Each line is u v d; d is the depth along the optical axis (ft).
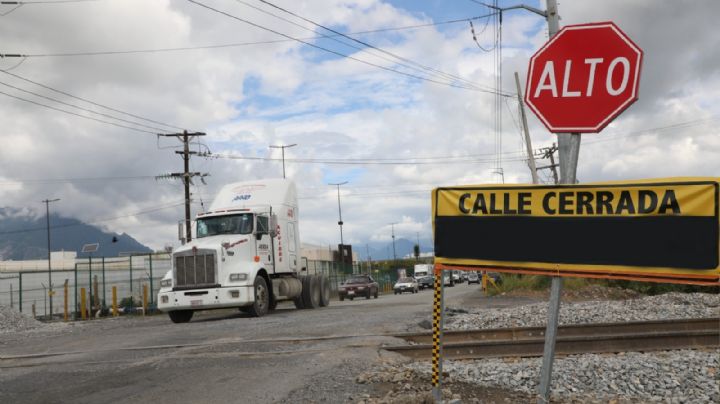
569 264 19.77
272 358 33.09
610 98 18.58
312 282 80.28
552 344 19.84
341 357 32.91
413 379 27.99
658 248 18.69
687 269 18.30
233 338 41.37
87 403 25.05
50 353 39.24
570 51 19.07
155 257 123.24
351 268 215.72
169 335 45.47
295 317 58.18
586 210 19.67
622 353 35.24
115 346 40.65
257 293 63.52
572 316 51.24
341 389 26.21
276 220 69.10
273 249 70.64
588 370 29.89
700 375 29.09
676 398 25.57
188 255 61.93
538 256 20.20
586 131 18.95
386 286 244.01
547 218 20.16
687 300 62.49
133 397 25.73
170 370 30.94
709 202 18.13
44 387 28.45
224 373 29.68
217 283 61.11
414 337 39.99
